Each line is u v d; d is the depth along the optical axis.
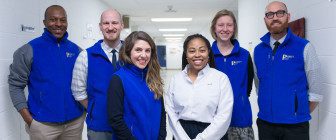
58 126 2.05
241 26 4.76
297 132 1.78
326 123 1.92
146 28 11.32
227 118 1.64
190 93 1.71
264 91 1.91
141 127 1.52
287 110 1.78
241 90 1.98
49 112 1.97
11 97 1.91
